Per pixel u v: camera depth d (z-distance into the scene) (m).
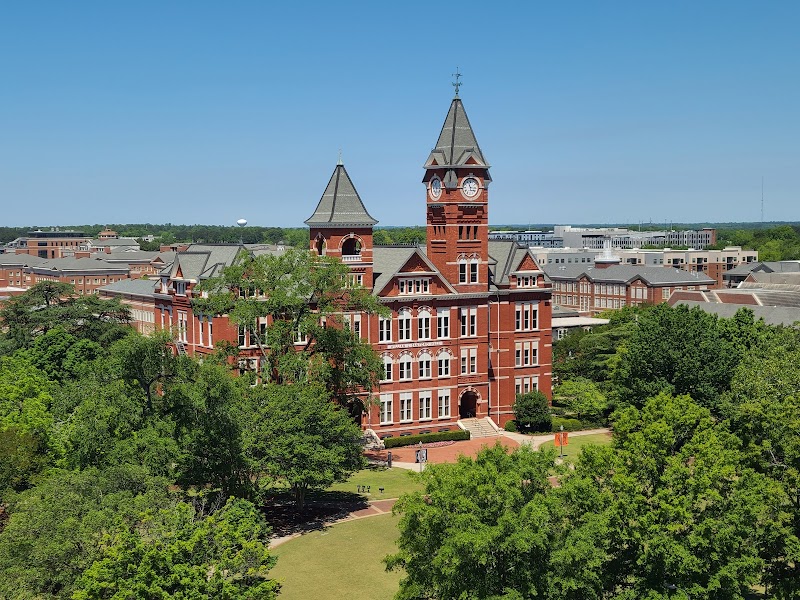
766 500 48.41
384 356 104.31
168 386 70.19
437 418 108.06
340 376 88.81
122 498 47.47
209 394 65.19
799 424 51.66
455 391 108.88
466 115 109.69
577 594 44.19
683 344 93.50
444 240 108.75
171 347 82.06
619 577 47.44
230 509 51.88
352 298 91.69
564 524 45.31
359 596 56.09
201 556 42.16
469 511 43.16
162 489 51.53
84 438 62.88
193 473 63.28
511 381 113.50
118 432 64.62
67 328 125.25
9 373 85.44
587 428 111.62
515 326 113.44
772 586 51.12
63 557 42.62
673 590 44.31
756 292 153.38
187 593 39.38
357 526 70.81
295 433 68.50
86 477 50.22
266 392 70.69
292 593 56.59
